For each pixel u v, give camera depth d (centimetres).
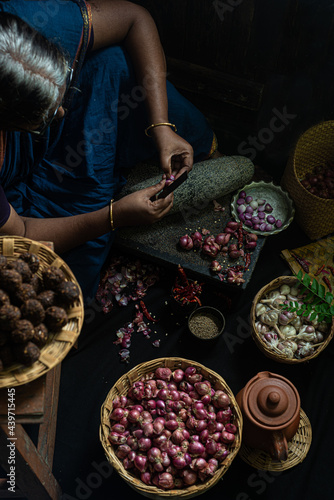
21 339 124
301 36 215
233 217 229
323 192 229
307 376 209
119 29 200
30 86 136
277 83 235
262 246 226
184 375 187
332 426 199
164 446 171
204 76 246
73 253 209
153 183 220
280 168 262
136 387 182
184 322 220
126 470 173
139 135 224
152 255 221
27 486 165
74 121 209
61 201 212
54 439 196
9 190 208
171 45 244
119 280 228
